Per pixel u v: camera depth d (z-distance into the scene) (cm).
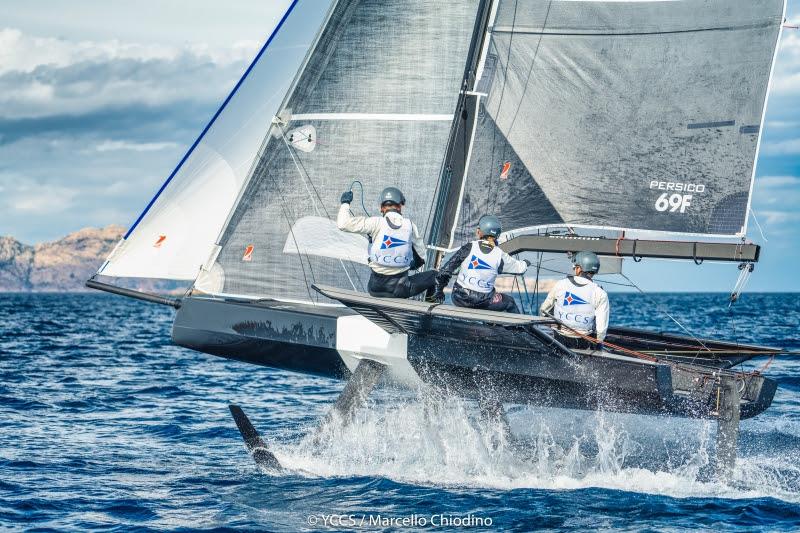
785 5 3659
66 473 3372
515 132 3950
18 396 5462
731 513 2825
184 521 2741
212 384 6303
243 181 3850
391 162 3894
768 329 12000
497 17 3950
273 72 3897
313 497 3011
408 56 3884
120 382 6331
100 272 3797
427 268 3894
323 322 3553
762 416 4725
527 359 3294
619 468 3362
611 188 3888
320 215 3878
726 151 3759
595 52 3878
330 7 3875
